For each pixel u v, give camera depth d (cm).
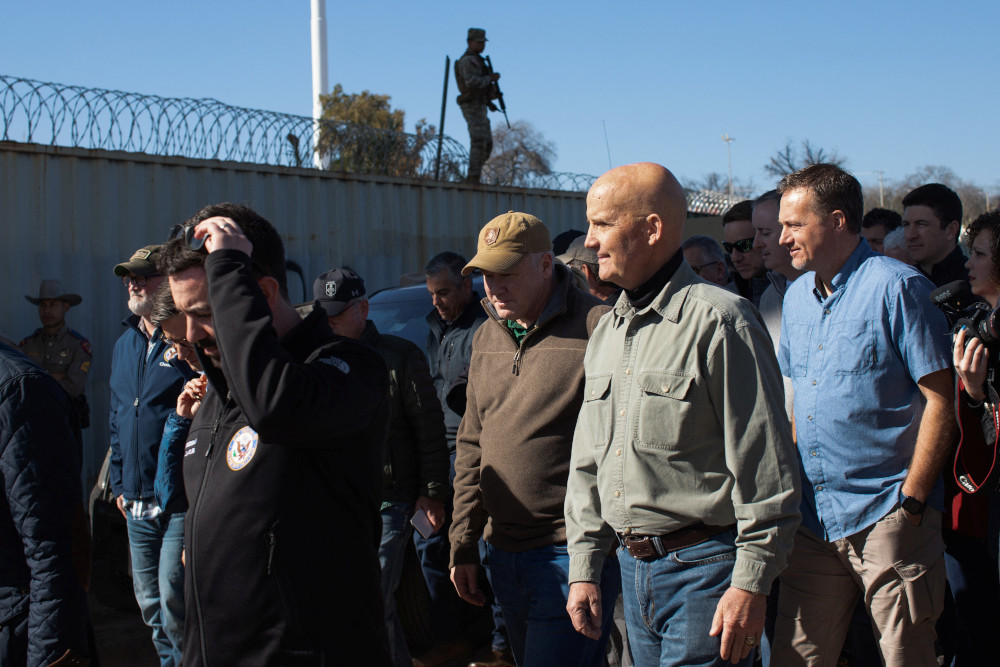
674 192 223
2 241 628
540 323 280
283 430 171
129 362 380
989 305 270
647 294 224
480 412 297
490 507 286
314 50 1404
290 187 771
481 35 1004
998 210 280
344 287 367
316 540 183
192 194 715
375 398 192
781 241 279
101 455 670
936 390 255
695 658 217
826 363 272
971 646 311
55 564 243
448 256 440
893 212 562
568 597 256
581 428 246
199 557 184
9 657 247
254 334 172
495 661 418
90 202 666
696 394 214
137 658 448
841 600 279
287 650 179
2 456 243
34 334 618
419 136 873
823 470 272
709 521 216
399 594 405
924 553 263
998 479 261
